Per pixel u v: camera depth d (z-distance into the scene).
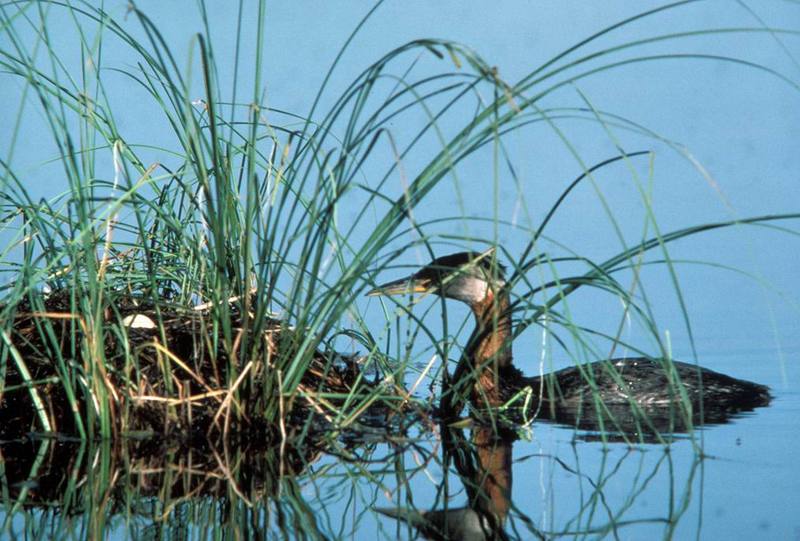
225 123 11.19
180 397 10.08
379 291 13.08
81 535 7.50
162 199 11.55
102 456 9.60
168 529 7.60
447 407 11.34
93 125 10.85
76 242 10.06
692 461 9.05
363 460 9.52
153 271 11.19
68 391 9.97
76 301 10.83
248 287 9.93
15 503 8.34
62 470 9.19
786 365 14.01
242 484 8.77
